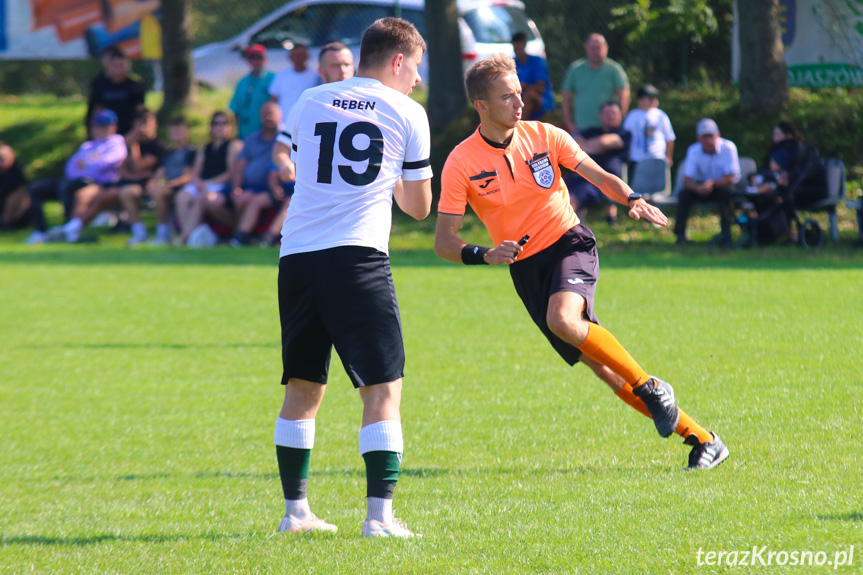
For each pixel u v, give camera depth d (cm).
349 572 1127
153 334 3145
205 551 1243
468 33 6512
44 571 1197
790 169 4469
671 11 5881
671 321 2884
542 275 1620
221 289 3978
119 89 6166
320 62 2370
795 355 2372
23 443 1997
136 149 5741
